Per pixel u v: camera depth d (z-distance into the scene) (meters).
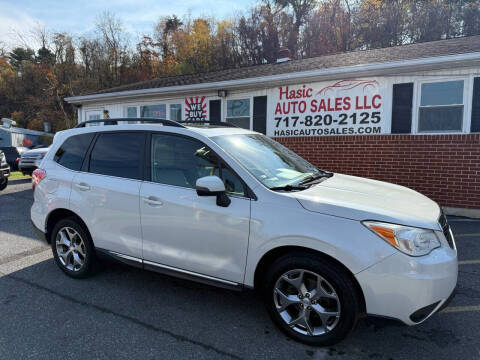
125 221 3.43
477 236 5.42
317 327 2.70
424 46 9.00
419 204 2.92
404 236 2.40
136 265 3.43
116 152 3.66
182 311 3.23
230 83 9.22
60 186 3.90
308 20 29.92
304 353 2.60
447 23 24.81
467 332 2.86
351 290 2.47
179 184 3.20
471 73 6.67
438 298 2.39
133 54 38.84
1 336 2.81
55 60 38.91
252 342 2.74
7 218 6.84
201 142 3.21
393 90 7.50
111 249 3.58
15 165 17.14
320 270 2.55
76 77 38.16
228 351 2.62
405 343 2.72
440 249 2.52
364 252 2.41
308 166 3.89
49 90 37.47
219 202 2.88
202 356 2.56
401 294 2.35
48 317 3.11
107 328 2.93
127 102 11.78
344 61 8.91
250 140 3.65
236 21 33.16
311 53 28.94
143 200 3.30
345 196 2.86
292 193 2.81
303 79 8.40
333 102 8.24
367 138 7.83
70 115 36.75
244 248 2.82
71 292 3.61
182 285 3.81
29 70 40.62
